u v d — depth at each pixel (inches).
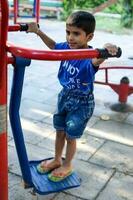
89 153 115.8
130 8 404.2
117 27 398.3
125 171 106.5
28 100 159.5
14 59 68.6
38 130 130.8
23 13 402.3
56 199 91.4
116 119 145.0
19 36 307.4
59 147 97.2
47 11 449.7
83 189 96.2
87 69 84.0
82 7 433.7
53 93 171.3
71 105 89.1
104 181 100.8
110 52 64.9
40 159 110.3
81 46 83.8
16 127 75.0
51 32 346.3
